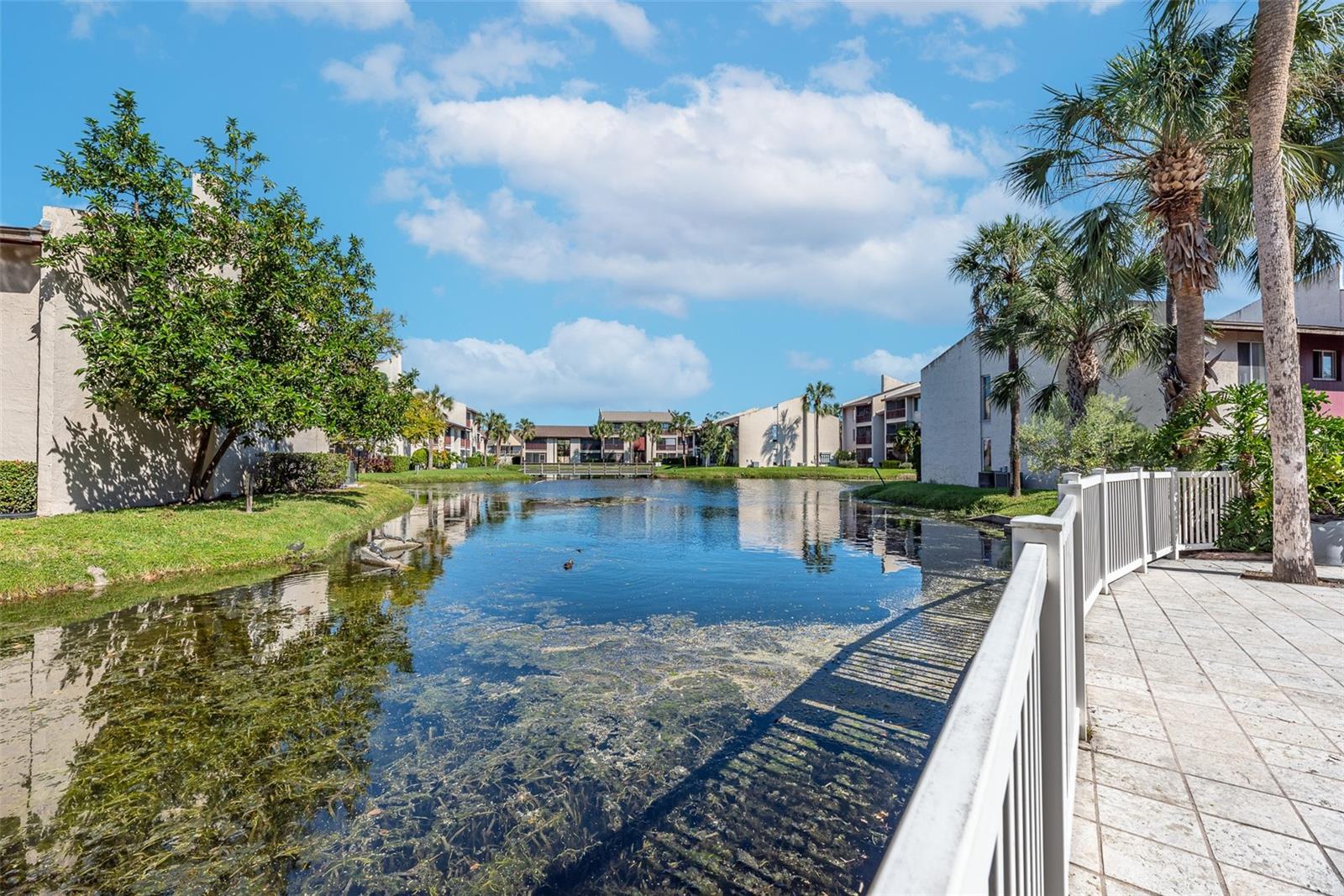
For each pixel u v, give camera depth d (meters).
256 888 2.54
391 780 3.34
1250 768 2.44
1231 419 8.19
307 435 20.31
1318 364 15.85
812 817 3.00
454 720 4.08
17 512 10.00
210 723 4.04
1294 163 7.46
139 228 10.46
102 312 10.55
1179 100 7.80
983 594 7.69
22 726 3.98
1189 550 7.07
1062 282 14.43
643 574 9.20
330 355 13.21
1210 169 9.18
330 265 15.41
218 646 5.64
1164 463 8.82
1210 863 1.89
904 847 0.48
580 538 13.61
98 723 4.04
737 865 2.67
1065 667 2.00
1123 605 4.82
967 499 18.78
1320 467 6.68
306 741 3.79
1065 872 1.65
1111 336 13.62
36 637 5.91
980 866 0.56
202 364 10.10
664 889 2.53
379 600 7.51
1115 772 2.43
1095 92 9.02
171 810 3.08
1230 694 3.15
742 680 4.76
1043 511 14.34
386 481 37.28
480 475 46.28
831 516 18.53
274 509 12.50
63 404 10.26
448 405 57.16
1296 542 5.60
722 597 7.64
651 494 30.61
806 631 6.12
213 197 13.09
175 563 8.91
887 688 4.58
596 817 3.01
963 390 22.81
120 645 5.66
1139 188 9.84
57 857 2.73
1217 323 14.98
